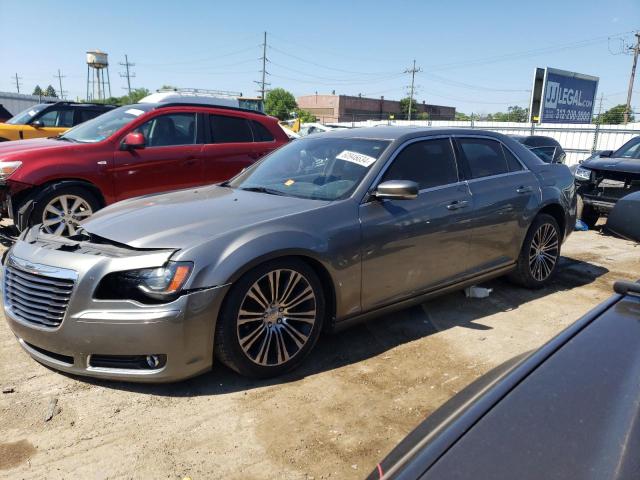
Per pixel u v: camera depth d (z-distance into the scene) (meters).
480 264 4.61
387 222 3.79
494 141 4.98
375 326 4.31
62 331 3.06
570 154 24.84
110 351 3.00
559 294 5.21
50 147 6.18
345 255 3.55
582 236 8.09
